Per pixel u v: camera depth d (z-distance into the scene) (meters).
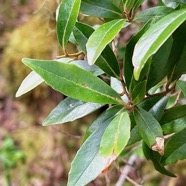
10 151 0.96
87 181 0.26
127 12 0.30
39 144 1.04
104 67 0.29
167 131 0.30
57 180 1.03
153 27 0.24
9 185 0.97
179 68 0.30
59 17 0.28
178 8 0.30
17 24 0.99
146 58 0.23
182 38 0.29
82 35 0.29
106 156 0.25
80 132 0.97
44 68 0.25
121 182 0.57
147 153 0.30
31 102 0.98
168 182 0.79
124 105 0.27
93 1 0.30
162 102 0.31
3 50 0.97
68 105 0.31
